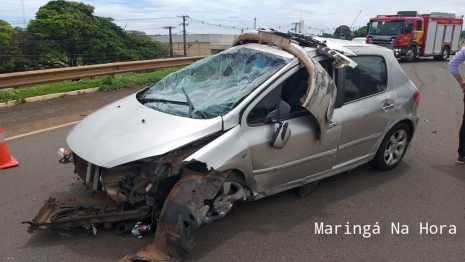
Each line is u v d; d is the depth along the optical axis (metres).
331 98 3.73
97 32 38.06
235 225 3.68
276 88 3.60
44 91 9.69
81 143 3.41
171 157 3.09
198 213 3.00
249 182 3.54
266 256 3.23
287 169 3.78
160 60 13.55
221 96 3.62
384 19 22.11
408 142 5.19
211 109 3.48
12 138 6.11
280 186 3.87
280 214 3.90
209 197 3.07
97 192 3.51
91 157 3.18
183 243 2.98
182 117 3.43
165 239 3.00
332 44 4.27
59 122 7.11
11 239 3.36
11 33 34.53
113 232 3.46
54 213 3.37
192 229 2.98
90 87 10.54
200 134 3.20
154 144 3.12
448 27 24.50
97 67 11.24
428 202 4.24
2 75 8.72
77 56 36.38
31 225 3.16
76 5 38.38
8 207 3.90
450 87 12.46
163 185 3.29
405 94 4.86
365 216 3.92
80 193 4.23
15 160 5.02
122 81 11.26
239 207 4.01
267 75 3.65
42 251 3.19
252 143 3.41
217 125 3.28
